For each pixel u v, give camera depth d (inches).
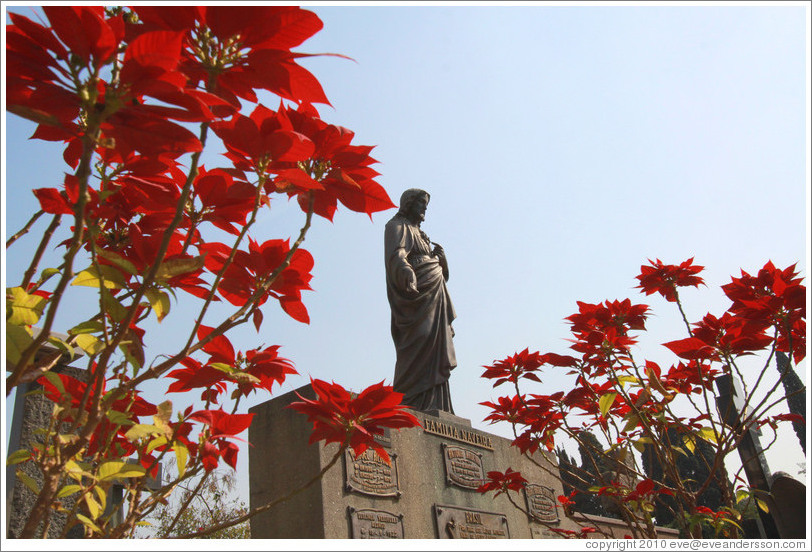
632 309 237.5
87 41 83.4
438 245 442.0
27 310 104.0
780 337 215.6
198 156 94.8
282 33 100.1
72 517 106.3
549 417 266.7
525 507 353.7
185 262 103.5
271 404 270.2
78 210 85.4
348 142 127.0
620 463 253.8
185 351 107.3
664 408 253.6
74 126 103.4
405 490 275.7
